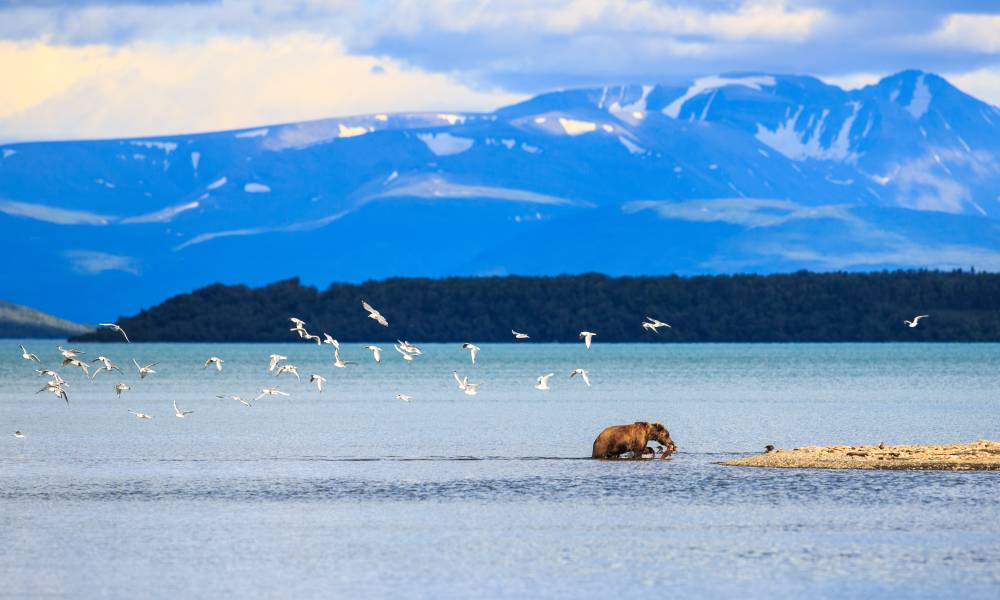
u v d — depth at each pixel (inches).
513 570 5994.1
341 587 5698.8
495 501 7819.9
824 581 5767.7
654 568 6018.7
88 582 5777.6
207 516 7367.1
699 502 7696.9
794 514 7263.8
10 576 5885.8
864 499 7706.7
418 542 6604.3
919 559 6146.7
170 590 5644.7
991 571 5915.4
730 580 5792.3
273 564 6122.1
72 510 7559.1
